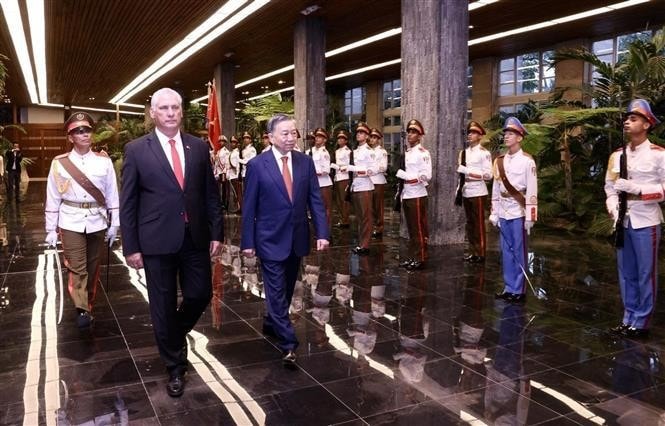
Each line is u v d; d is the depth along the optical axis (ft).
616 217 13.28
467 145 25.94
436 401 9.88
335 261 22.44
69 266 13.87
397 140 68.03
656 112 29.60
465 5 25.46
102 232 14.24
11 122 95.09
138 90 74.84
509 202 16.30
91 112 106.32
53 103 92.27
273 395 10.14
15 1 32.68
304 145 39.60
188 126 71.26
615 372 11.18
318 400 9.93
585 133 32.86
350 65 58.13
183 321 10.98
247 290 17.62
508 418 9.25
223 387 10.49
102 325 14.28
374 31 42.78
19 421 9.20
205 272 10.64
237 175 42.22
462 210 26.32
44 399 10.00
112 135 76.43
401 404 9.77
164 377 10.98
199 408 9.65
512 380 10.79
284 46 46.70
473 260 22.07
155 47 46.73
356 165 24.23
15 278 19.52
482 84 54.85
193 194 10.25
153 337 13.33
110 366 11.55
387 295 17.08
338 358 11.92
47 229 13.66
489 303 16.21
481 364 11.60
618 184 12.91
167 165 10.09
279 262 11.52
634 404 9.77
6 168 57.31
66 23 38.17
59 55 49.83
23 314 15.23
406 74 26.48
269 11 36.29
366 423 9.09
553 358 11.93
